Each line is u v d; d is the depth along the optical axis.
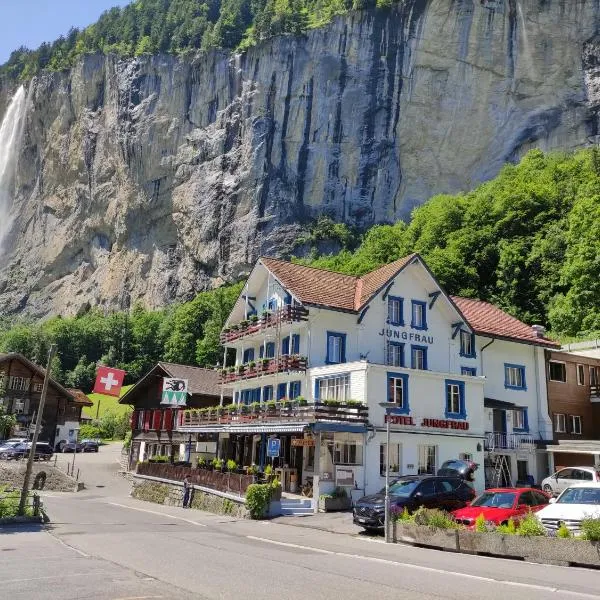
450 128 111.81
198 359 104.00
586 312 57.28
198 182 125.94
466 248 79.25
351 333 35.16
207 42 132.12
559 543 14.78
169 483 35.53
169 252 134.25
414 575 12.59
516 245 75.19
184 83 131.62
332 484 28.67
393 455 30.88
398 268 36.22
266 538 19.25
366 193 114.75
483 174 109.94
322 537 19.97
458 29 111.19
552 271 70.19
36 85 162.88
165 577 11.85
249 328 39.59
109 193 143.12
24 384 68.69
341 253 106.00
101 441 83.19
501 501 19.25
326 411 29.31
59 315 147.50
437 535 17.47
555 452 38.19
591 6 104.12
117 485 46.97
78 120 151.38
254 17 138.50
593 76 102.56
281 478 32.53
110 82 144.50
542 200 79.25
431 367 36.62
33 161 165.88
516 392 39.34
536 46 106.44
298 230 113.94
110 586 10.90
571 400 41.66
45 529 20.75
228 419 36.53
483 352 38.91
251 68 123.56
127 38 152.12
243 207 118.56
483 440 34.09
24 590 10.51
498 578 12.40
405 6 115.44
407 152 114.12
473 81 110.38
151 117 133.88
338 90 117.62
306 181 116.62
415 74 113.62
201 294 116.69
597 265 57.12
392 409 31.34
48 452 59.34
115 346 127.75
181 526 22.70
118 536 18.89
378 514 20.83
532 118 106.50
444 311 38.03
